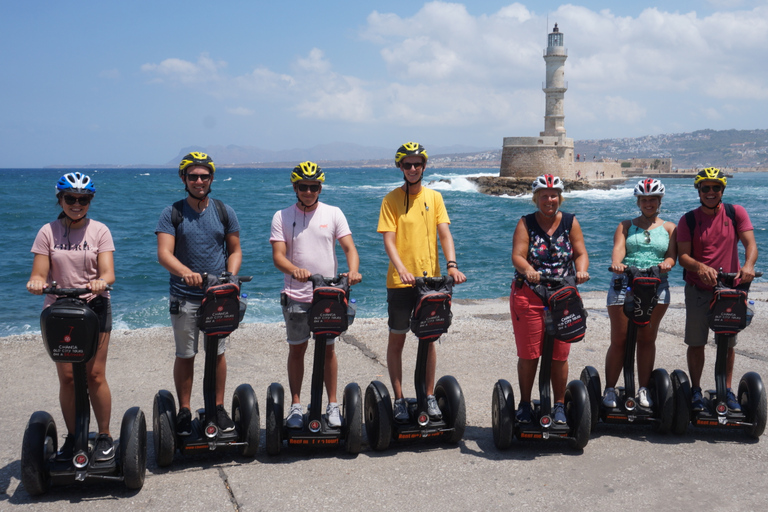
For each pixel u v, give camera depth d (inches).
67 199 149.6
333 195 2492.6
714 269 184.4
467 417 207.2
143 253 882.8
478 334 312.5
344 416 177.6
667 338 305.9
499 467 167.5
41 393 228.4
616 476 162.2
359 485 156.6
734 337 188.4
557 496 151.1
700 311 192.1
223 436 166.4
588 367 199.6
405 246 181.3
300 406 179.2
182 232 164.7
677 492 153.4
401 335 183.9
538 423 176.4
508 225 1352.1
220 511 143.6
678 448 181.2
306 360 269.1
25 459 144.8
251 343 293.7
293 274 168.1
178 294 166.2
